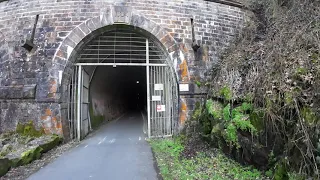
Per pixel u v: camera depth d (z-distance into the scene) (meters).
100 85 13.93
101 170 5.18
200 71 8.59
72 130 8.21
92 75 10.99
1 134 7.48
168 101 8.88
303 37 4.91
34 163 5.73
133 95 29.33
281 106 4.36
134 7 8.41
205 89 8.45
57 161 5.87
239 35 8.99
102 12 8.21
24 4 8.41
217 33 9.16
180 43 8.58
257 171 4.73
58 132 7.55
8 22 8.41
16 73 7.89
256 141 4.69
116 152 6.68
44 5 8.24
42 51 7.89
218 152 6.02
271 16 8.34
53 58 7.83
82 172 5.07
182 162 5.75
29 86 7.69
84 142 8.06
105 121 14.70
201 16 9.04
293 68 4.52
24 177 4.82
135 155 6.34
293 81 4.33
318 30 4.92
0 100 7.88
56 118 7.56
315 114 3.69
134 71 16.39
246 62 6.48
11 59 8.02
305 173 3.59
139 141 8.17
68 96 8.12
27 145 6.46
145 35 8.64
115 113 19.19
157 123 8.94
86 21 8.10
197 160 5.82
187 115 8.25
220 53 8.98
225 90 6.39
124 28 8.42
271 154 4.41
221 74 7.44
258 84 5.20
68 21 8.09
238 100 5.71
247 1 9.87
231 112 5.62
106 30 8.36
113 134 9.78
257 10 9.78
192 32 8.73
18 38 8.13
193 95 8.38
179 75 8.39
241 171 4.90
